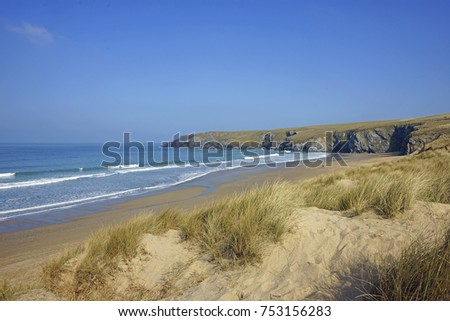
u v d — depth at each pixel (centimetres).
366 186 712
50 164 5044
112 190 2355
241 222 530
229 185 2509
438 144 3850
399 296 326
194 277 479
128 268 520
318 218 589
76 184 2703
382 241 482
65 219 1446
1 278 673
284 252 488
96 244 564
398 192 629
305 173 3156
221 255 506
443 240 409
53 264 536
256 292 414
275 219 543
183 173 3575
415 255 360
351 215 623
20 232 1238
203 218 636
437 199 701
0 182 2803
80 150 9888
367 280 379
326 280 410
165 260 532
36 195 2142
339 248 482
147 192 2228
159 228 625
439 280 320
